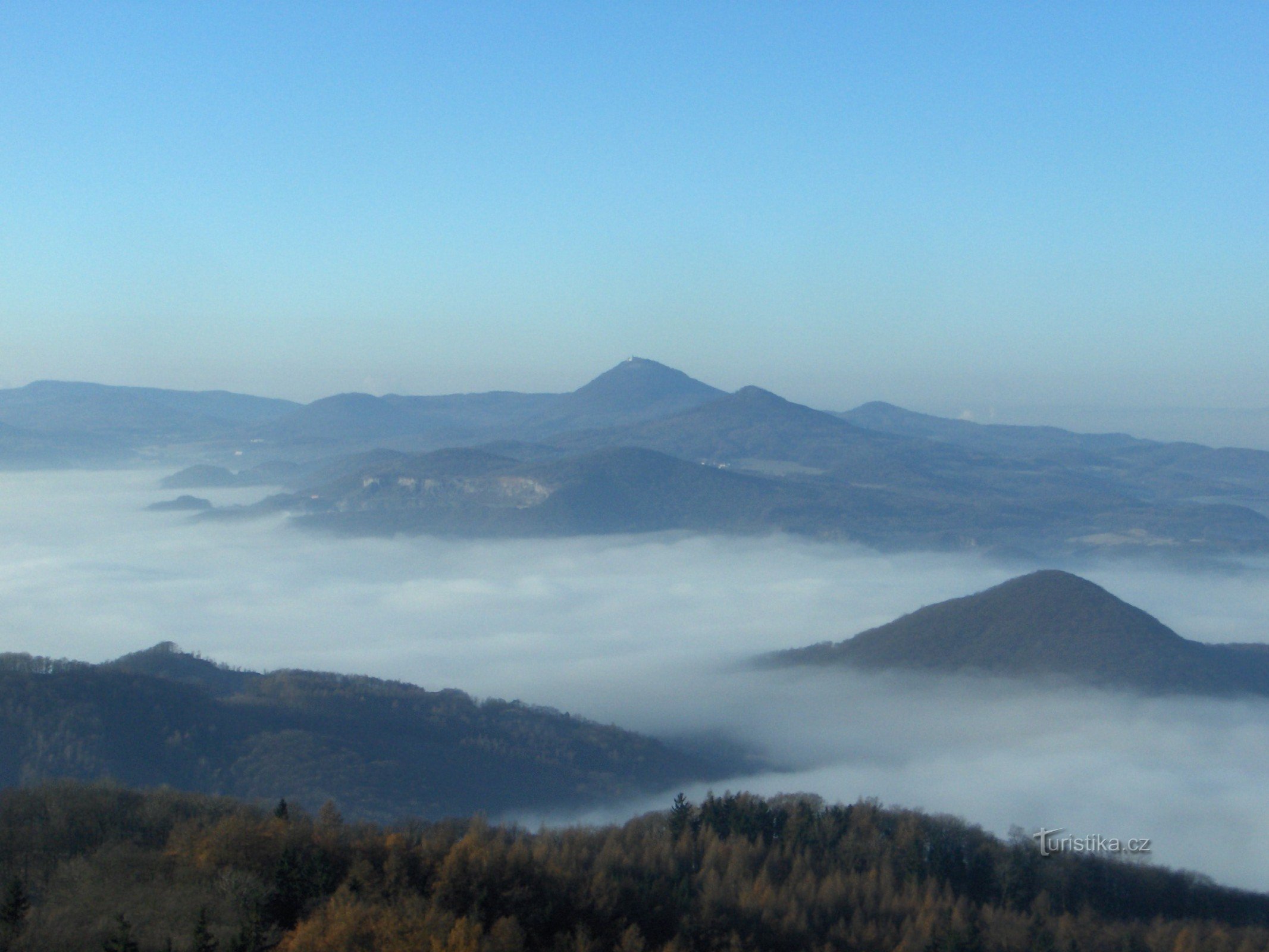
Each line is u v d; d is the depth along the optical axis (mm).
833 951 96938
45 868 91562
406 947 79500
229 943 75750
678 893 102500
